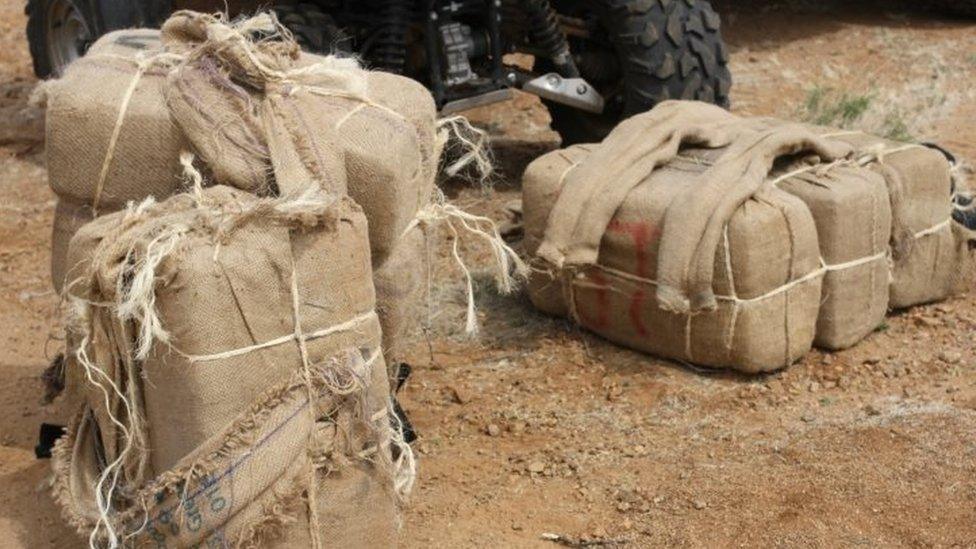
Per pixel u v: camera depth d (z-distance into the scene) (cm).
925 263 453
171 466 332
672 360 438
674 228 418
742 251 414
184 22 364
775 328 423
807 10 789
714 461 397
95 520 343
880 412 412
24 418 428
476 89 526
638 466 398
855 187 428
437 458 405
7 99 677
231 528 327
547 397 429
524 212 450
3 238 544
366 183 353
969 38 731
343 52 507
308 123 346
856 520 374
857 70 682
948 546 366
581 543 372
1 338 473
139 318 320
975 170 552
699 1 530
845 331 436
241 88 351
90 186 357
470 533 376
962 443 397
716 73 527
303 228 328
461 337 459
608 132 557
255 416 327
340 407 332
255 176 344
